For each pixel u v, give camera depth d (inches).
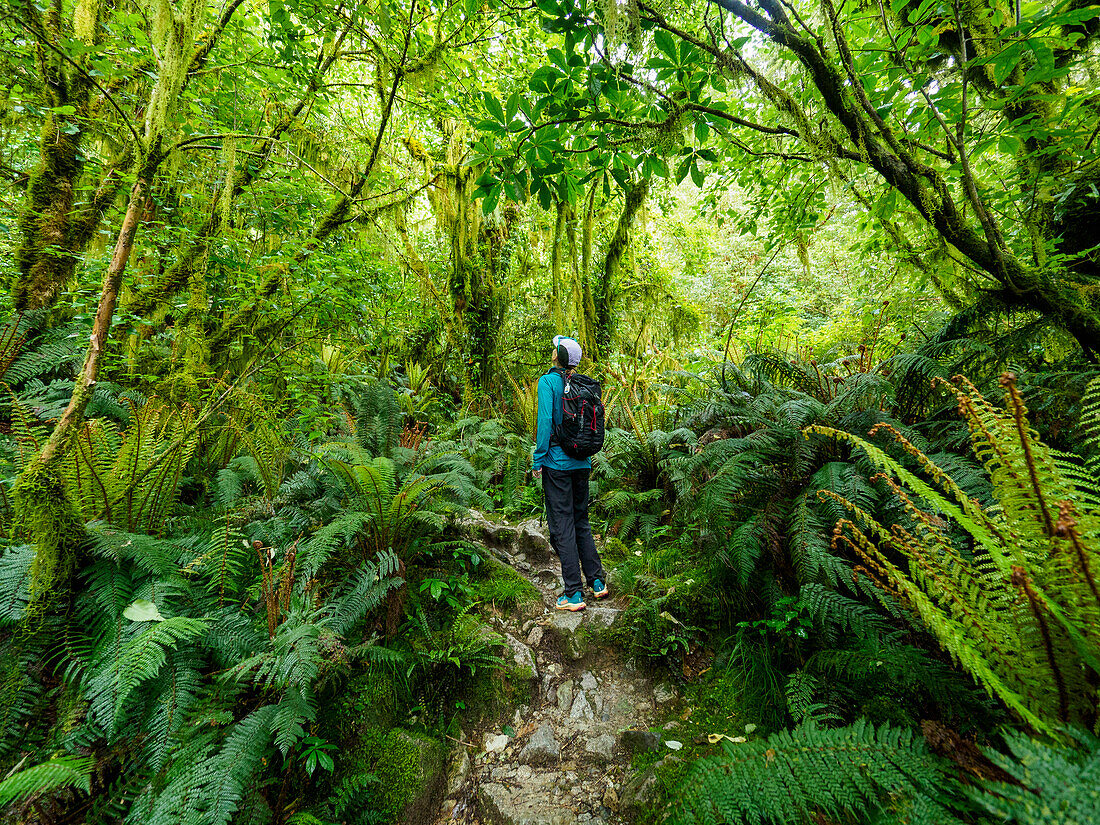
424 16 143.3
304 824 58.3
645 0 82.1
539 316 270.8
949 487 55.2
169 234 122.9
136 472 82.9
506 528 128.7
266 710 63.2
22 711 60.7
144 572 75.0
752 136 149.9
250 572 84.4
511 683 84.9
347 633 82.2
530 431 191.0
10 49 111.8
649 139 93.5
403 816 64.6
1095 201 91.8
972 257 90.6
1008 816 33.4
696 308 286.7
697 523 109.1
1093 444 70.8
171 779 56.4
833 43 108.3
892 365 93.1
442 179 210.7
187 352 120.1
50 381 121.9
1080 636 39.6
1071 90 89.8
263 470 103.7
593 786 68.5
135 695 63.0
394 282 187.6
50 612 69.1
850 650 66.6
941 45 97.2
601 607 100.3
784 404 100.5
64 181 122.4
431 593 92.1
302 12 121.4
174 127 113.3
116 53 104.8
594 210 249.6
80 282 127.0
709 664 83.6
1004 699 40.4
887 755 46.9
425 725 76.8
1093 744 37.5
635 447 142.9
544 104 90.0
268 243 156.5
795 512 82.5
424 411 194.7
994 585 52.1
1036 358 93.5
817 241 308.2
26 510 67.2
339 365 178.7
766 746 51.8
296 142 167.8
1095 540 42.0
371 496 90.4
